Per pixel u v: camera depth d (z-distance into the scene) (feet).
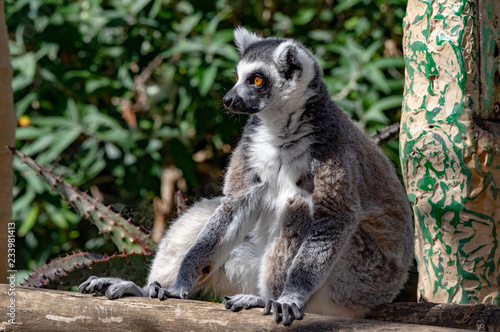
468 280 23.62
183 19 42.50
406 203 26.86
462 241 23.56
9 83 27.86
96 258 30.14
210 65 38.55
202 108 41.14
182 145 41.57
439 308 21.86
